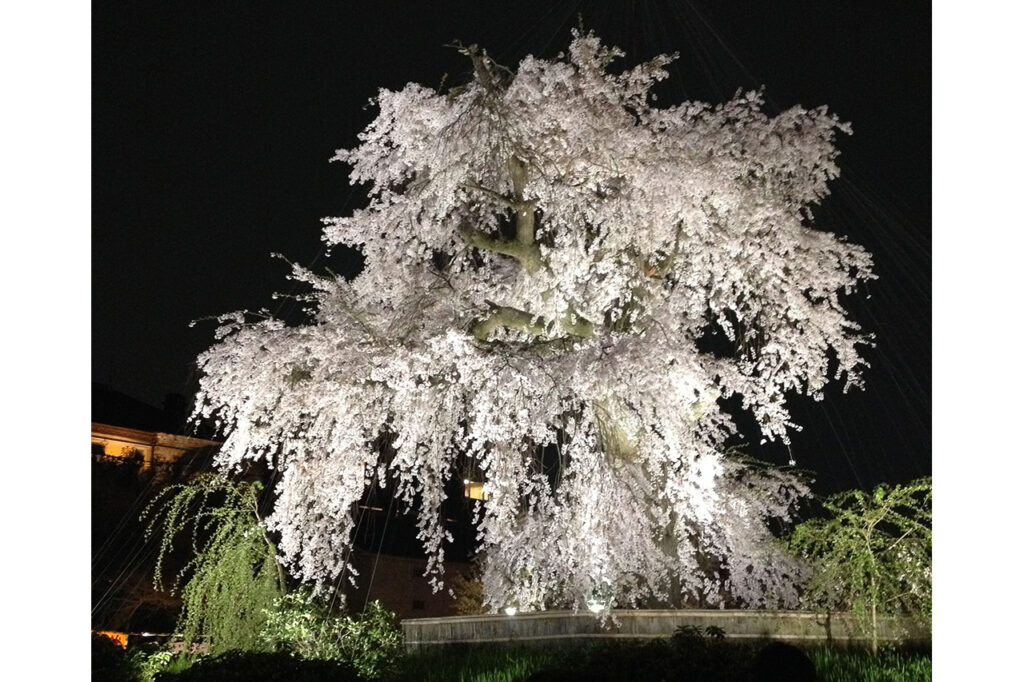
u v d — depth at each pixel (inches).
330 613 474.6
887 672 335.3
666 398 450.9
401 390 460.1
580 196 501.7
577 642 443.5
